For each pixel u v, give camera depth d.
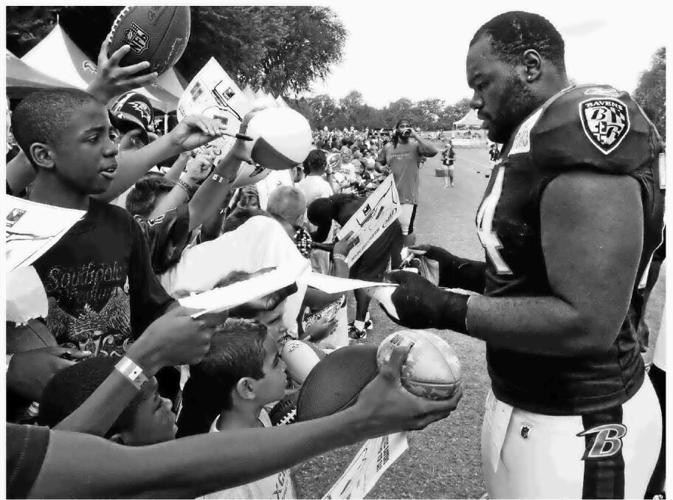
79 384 1.35
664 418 2.15
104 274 1.84
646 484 1.70
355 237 3.46
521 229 1.54
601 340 1.40
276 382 1.76
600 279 1.37
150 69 2.27
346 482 1.49
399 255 5.57
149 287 2.00
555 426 1.60
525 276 1.58
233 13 14.47
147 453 0.94
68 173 1.77
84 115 1.76
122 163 2.21
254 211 3.31
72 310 1.80
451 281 2.17
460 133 45.44
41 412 1.38
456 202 14.86
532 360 1.62
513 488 1.73
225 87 2.92
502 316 1.49
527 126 1.54
